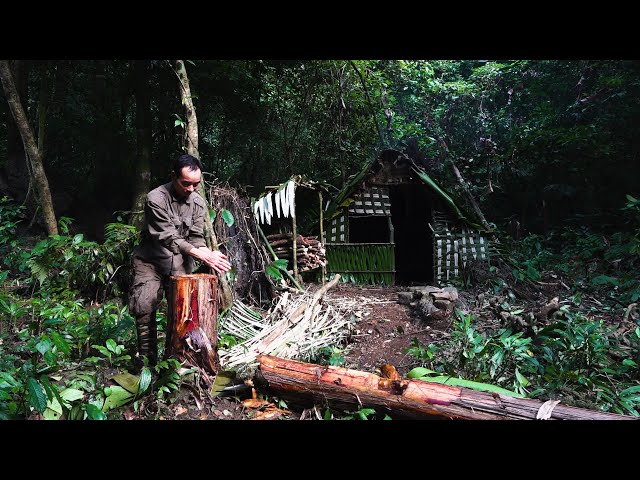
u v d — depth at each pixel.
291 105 10.82
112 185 8.93
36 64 8.55
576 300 6.23
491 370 3.82
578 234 9.57
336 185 10.87
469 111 13.88
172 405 3.21
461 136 13.99
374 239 9.66
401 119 12.33
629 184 10.56
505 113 13.34
